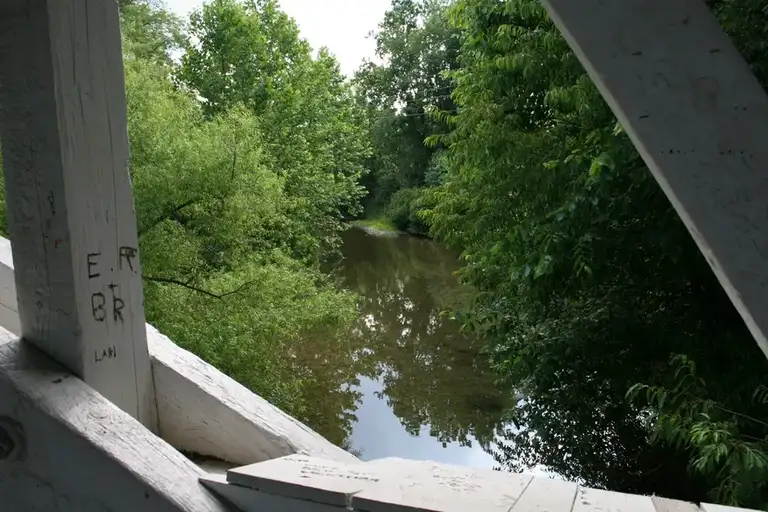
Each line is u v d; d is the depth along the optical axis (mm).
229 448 1260
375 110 33062
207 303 8578
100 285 1149
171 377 1296
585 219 5352
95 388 1146
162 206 8773
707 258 725
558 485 875
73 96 1077
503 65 6688
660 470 6480
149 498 913
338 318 9859
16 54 1059
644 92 728
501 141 6621
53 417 988
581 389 6465
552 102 5984
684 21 716
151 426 1292
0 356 1082
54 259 1104
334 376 11453
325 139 19094
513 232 6234
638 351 5980
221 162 9062
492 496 831
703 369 5230
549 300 6262
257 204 9555
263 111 16641
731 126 708
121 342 1207
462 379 11125
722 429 3793
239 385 1331
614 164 4707
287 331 9164
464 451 8570
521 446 7836
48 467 1001
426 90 31156
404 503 801
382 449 8812
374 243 26719
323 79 19156
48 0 1021
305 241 13883
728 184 710
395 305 16281
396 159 31547
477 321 7215
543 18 6473
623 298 5965
